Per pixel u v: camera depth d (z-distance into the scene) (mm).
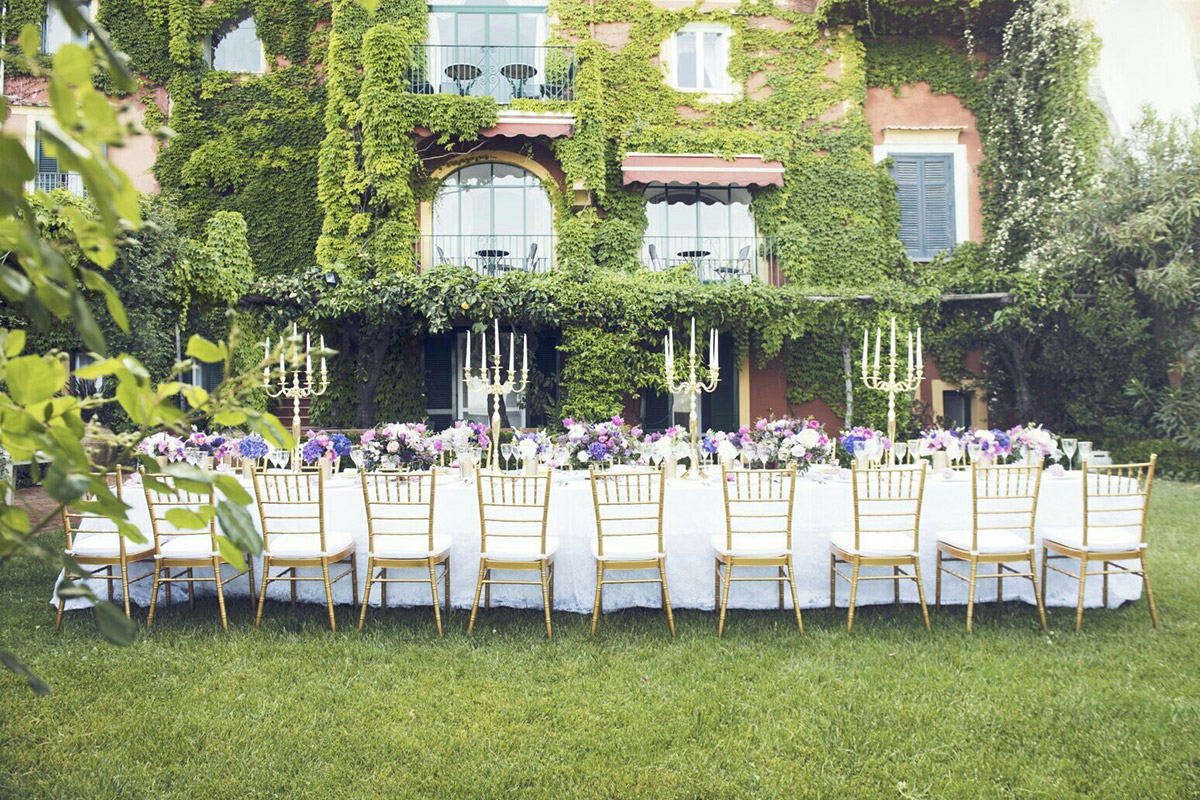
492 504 4258
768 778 2713
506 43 12852
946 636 4188
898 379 12125
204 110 12562
